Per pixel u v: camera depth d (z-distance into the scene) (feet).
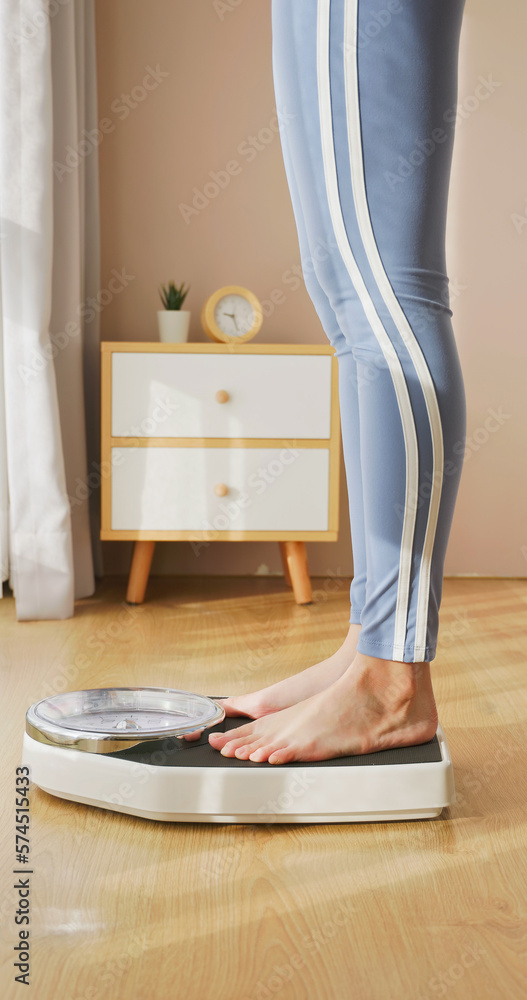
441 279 2.89
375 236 2.82
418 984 1.94
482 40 8.41
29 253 6.21
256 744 2.97
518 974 1.98
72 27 6.84
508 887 2.42
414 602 2.90
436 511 2.86
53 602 6.40
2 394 6.65
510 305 8.63
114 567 8.56
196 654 5.34
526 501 8.77
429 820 2.90
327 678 3.41
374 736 2.98
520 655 5.41
